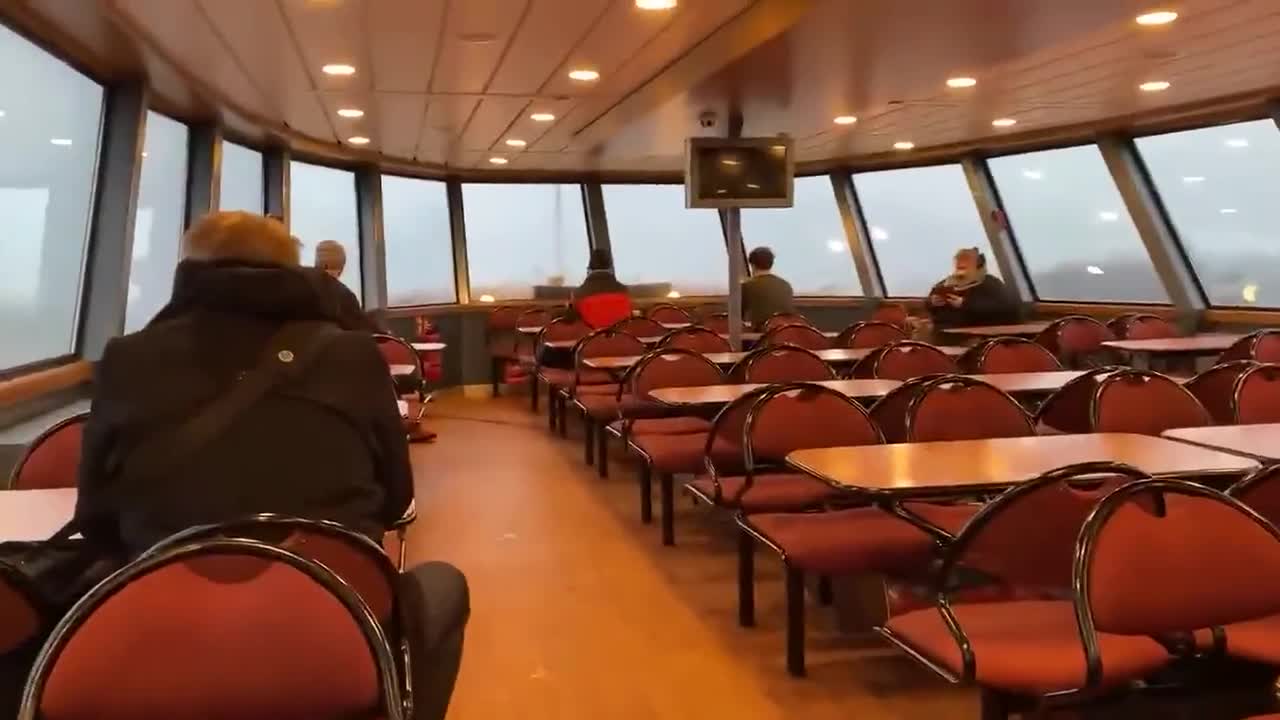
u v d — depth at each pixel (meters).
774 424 3.65
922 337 8.84
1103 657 2.18
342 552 1.79
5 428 4.41
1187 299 8.74
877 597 3.75
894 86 6.50
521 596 4.31
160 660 1.53
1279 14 4.90
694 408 4.49
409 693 1.86
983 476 2.73
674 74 6.00
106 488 1.93
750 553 3.91
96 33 4.68
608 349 6.92
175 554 1.53
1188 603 1.98
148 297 6.46
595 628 3.92
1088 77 6.45
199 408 1.87
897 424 4.00
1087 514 2.30
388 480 2.06
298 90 6.34
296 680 1.56
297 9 4.43
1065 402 4.36
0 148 4.50
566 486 6.46
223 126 7.46
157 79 5.70
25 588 1.90
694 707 3.21
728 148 7.46
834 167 11.97
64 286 5.36
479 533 5.33
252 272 1.95
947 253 11.41
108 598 1.53
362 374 1.98
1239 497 2.30
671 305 11.67
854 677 3.43
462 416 9.60
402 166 10.84
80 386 5.33
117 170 5.60
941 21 4.83
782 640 3.77
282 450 1.87
